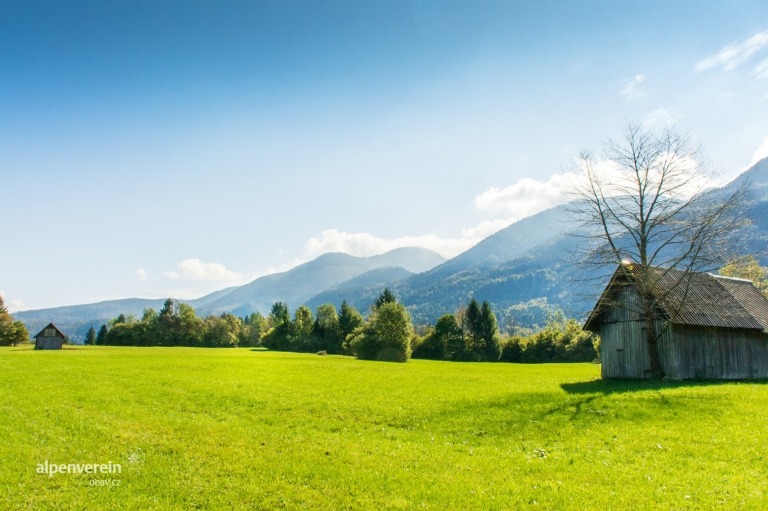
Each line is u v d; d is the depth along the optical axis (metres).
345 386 41.03
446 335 143.38
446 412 28.28
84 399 31.69
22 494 14.90
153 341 182.12
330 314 173.38
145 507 14.11
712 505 13.61
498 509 13.88
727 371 42.78
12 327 151.25
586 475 16.56
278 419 26.92
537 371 66.88
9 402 29.92
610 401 28.55
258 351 131.00
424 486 15.77
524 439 22.31
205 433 22.92
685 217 39.25
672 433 21.61
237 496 14.97
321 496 14.99
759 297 49.72
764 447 19.03
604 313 46.62
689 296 43.34
